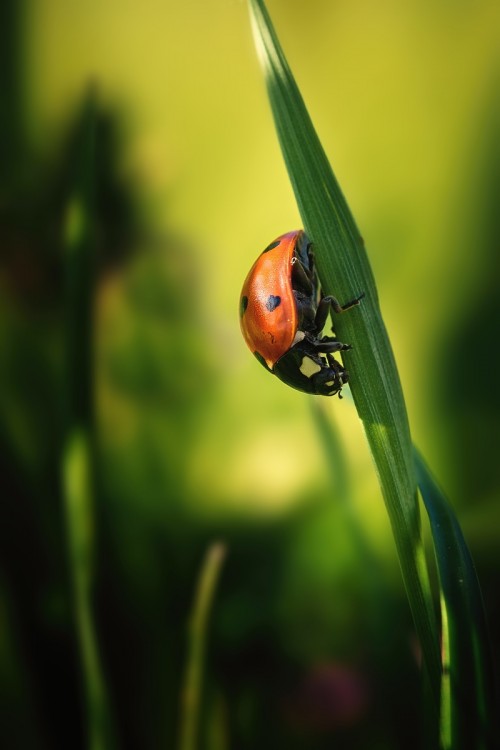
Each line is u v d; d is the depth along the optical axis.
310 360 0.10
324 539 0.11
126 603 0.11
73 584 0.10
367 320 0.09
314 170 0.09
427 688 0.09
